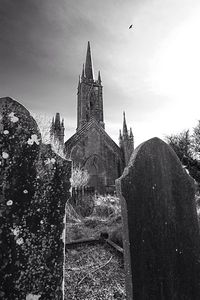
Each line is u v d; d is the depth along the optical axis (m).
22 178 2.00
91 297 3.71
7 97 2.12
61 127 24.56
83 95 32.22
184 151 14.08
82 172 22.66
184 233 2.51
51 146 2.21
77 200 18.19
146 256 2.28
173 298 2.27
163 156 2.68
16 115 2.10
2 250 1.81
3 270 1.78
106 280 4.39
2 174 1.94
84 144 25.95
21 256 1.84
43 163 2.11
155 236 2.37
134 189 2.41
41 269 1.88
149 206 2.43
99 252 6.46
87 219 11.38
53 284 1.89
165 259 2.34
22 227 1.90
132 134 27.59
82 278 4.49
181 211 2.57
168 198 2.55
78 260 5.75
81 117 31.00
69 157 24.69
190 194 2.69
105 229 8.88
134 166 2.48
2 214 1.87
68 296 3.75
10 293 1.76
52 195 2.07
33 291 1.81
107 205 13.72
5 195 1.91
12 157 2.00
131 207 2.35
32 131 2.12
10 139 2.03
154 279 2.24
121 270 4.94
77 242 7.37
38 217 1.97
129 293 2.17
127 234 2.28
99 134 26.88
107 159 26.22
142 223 2.35
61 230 2.03
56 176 2.13
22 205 1.95
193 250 2.49
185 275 2.38
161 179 2.58
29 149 2.08
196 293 2.38
